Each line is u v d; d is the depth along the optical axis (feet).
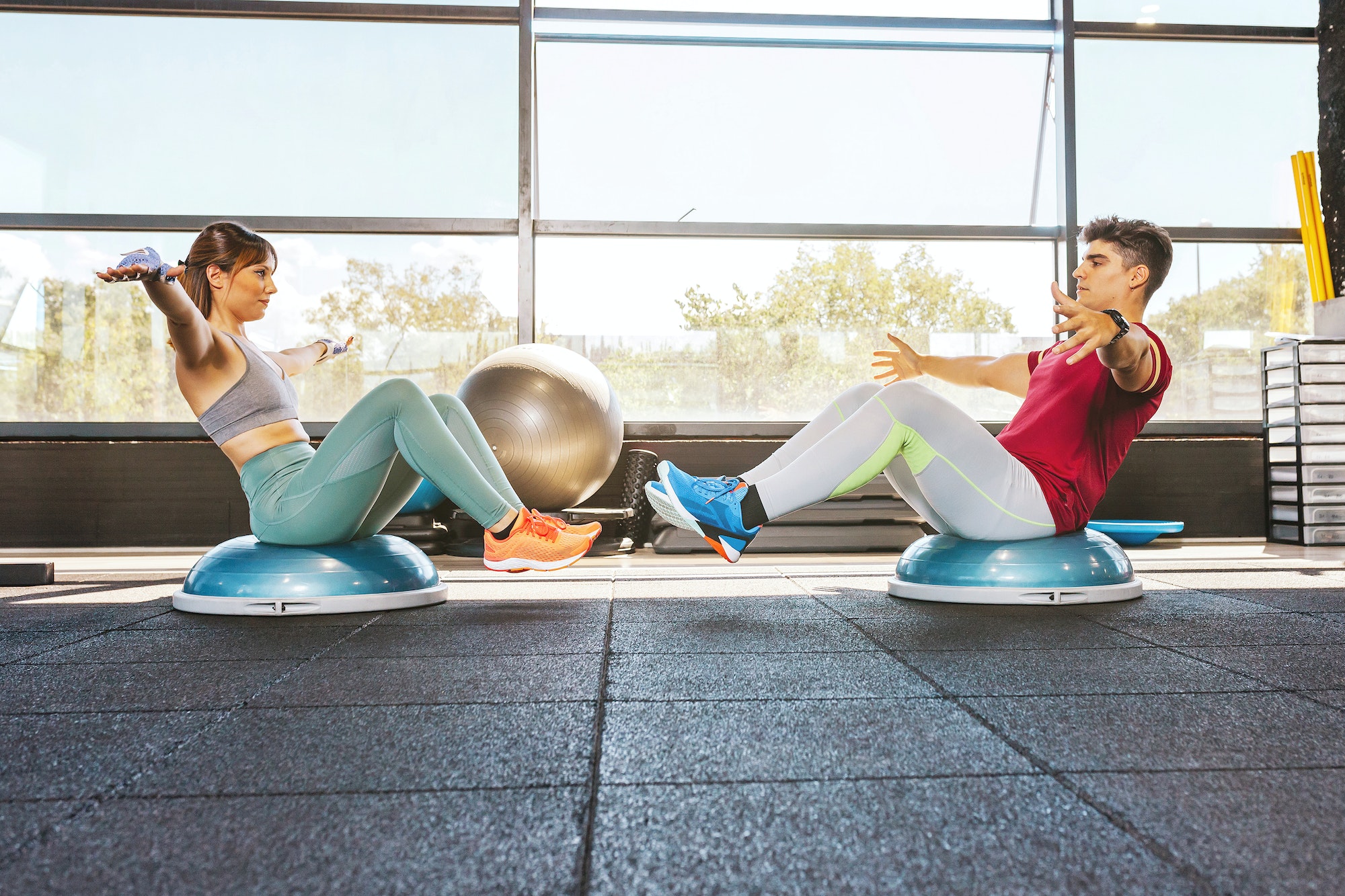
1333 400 14.37
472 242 15.97
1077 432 7.68
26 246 15.40
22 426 15.16
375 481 7.30
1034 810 2.90
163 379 15.69
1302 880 2.39
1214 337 16.44
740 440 15.87
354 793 3.08
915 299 16.49
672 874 2.44
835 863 2.50
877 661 5.32
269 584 7.23
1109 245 7.79
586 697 4.46
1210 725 3.91
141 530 15.05
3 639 6.16
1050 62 16.55
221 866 2.49
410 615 7.23
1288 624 6.58
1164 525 13.79
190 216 15.51
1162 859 2.52
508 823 2.81
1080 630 6.33
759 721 4.00
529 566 7.14
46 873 2.45
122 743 3.68
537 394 12.45
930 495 7.65
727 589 8.98
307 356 8.91
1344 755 3.48
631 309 16.26
